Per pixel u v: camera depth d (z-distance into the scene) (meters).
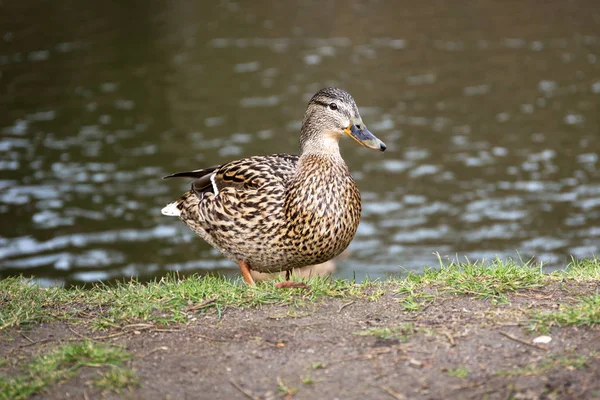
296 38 22.56
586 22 23.31
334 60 20.55
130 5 26.08
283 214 5.88
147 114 17.17
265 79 19.28
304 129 6.06
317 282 5.53
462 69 19.67
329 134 5.96
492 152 15.02
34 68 20.05
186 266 10.99
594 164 14.28
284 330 4.82
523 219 12.32
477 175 14.09
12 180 13.91
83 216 12.63
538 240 11.54
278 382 4.22
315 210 5.80
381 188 13.76
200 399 4.11
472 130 16.05
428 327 4.70
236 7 26.06
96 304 5.42
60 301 5.53
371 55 20.94
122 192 13.52
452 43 21.81
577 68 19.41
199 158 14.77
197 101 17.97
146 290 5.59
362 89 18.47
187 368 4.41
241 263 6.33
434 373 4.20
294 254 5.98
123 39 22.48
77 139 15.81
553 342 4.41
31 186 13.71
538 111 16.89
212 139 15.76
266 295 5.31
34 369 4.43
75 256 11.32
